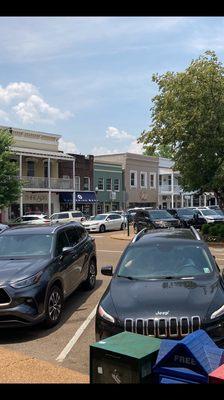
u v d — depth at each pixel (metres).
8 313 6.85
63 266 8.31
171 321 5.09
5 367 5.33
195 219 31.47
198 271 6.36
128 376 3.46
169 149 24.17
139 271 6.48
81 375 5.06
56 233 8.90
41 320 7.16
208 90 21.22
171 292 5.61
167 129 21.81
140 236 7.52
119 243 24.42
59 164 45.41
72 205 46.41
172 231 7.77
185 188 23.95
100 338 5.38
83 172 48.12
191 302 5.36
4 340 6.89
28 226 9.59
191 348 3.41
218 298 5.49
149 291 5.70
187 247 6.85
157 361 3.48
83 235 10.69
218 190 23.16
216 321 5.11
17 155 38.91
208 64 21.58
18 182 31.59
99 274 12.98
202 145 21.50
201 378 3.31
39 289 7.18
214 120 21.30
